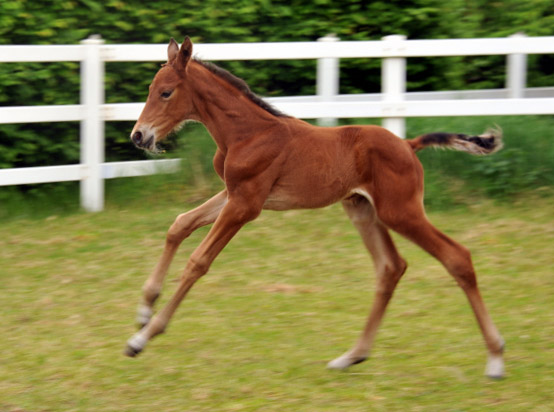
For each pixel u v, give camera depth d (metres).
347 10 12.14
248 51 10.72
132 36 11.64
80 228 10.11
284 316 7.95
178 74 6.73
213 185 10.87
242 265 9.17
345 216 10.35
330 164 6.61
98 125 10.62
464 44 10.68
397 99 10.77
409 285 8.62
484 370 6.71
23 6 10.82
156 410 6.14
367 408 6.10
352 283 8.71
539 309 7.93
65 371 6.82
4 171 10.22
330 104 10.74
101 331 7.62
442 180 10.84
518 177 10.77
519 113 10.75
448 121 11.48
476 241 9.58
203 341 7.41
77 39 11.23
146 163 11.09
